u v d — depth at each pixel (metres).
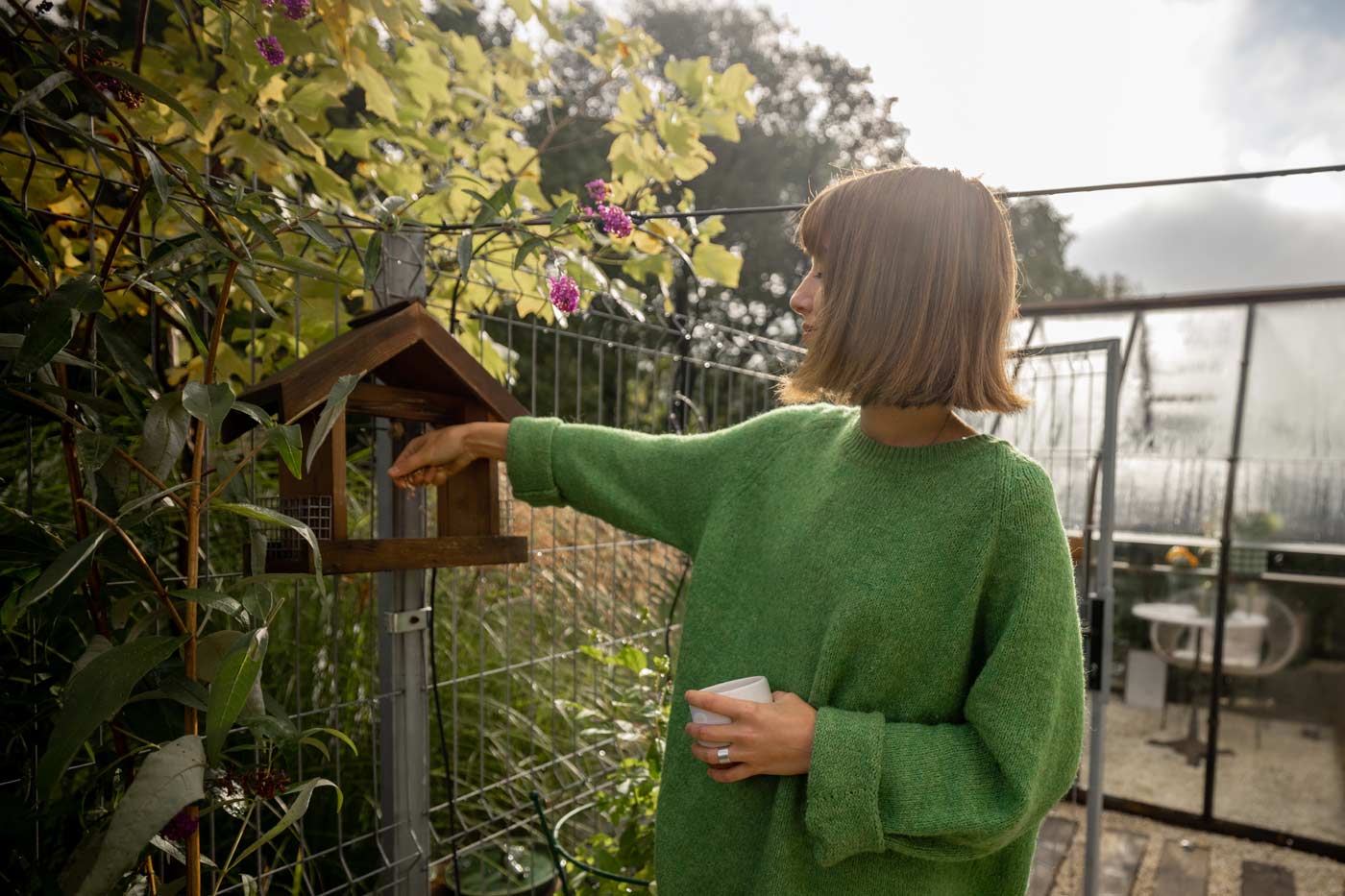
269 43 1.02
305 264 0.94
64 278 1.23
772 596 0.87
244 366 1.53
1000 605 0.76
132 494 0.88
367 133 1.75
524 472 1.06
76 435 0.72
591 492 1.05
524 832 1.83
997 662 0.73
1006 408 0.81
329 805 1.61
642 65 2.17
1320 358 3.38
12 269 0.88
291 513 0.99
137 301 1.24
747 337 2.15
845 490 0.85
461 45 2.12
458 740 1.95
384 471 1.27
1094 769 1.99
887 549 0.80
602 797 1.66
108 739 0.94
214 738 0.64
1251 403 3.55
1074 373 2.30
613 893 1.48
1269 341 3.48
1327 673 3.46
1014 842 0.83
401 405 1.10
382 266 1.29
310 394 0.90
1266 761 3.60
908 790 0.71
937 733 0.74
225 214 0.86
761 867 0.81
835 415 0.96
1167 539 3.76
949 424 0.85
